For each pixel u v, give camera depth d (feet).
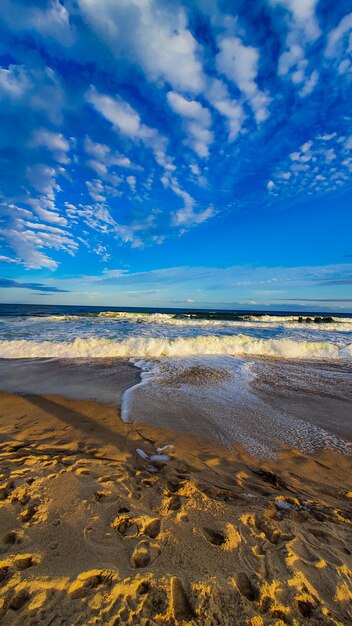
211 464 10.35
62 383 19.13
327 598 5.09
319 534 6.88
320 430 13.29
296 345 31.37
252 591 5.15
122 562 5.60
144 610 4.66
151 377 21.12
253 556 5.98
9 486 7.92
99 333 37.96
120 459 10.28
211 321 60.85
